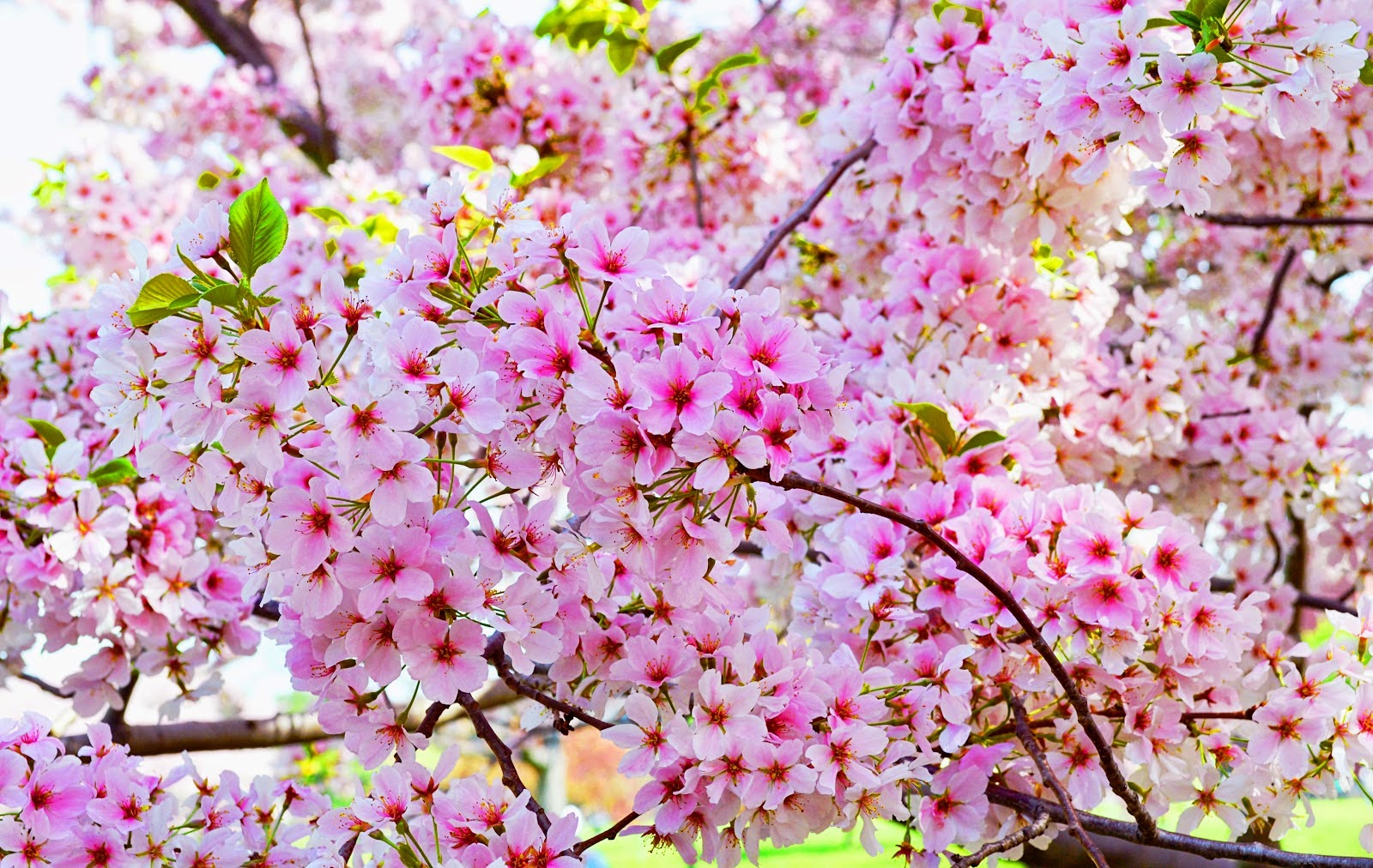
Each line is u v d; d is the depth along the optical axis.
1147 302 1.71
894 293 1.43
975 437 1.23
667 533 1.08
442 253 1.09
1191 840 1.12
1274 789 1.16
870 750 1.09
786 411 1.06
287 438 1.06
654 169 1.97
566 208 1.85
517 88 2.05
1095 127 1.16
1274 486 1.68
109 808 1.17
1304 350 2.19
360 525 1.06
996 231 1.38
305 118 3.72
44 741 1.17
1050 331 1.41
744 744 1.08
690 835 1.10
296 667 1.10
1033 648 1.16
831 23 3.80
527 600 1.08
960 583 1.17
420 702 1.62
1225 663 1.17
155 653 1.37
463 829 1.09
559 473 1.09
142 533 1.34
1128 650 1.15
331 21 4.41
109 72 3.64
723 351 1.05
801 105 3.53
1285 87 1.11
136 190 2.35
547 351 1.07
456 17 4.21
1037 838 1.18
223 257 1.07
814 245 1.80
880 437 1.25
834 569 1.22
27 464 1.31
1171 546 1.17
